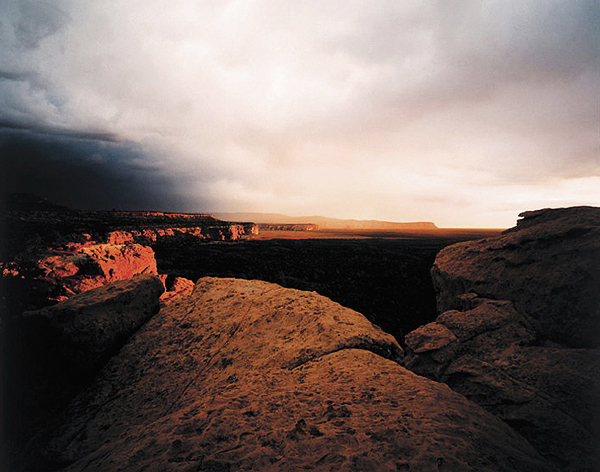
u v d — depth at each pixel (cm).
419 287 2867
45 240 3328
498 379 479
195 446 304
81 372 636
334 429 320
